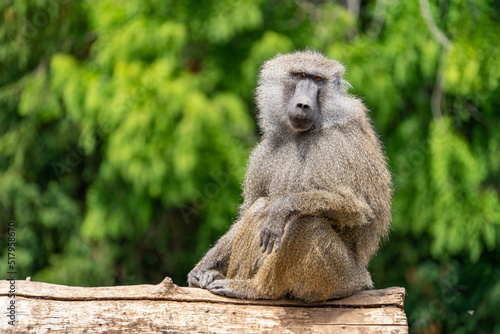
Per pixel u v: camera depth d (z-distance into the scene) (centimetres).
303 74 830
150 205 1532
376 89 1393
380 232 799
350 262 760
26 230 1602
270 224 724
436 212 1440
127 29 1416
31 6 1559
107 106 1370
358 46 1417
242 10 1430
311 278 733
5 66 1689
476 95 1472
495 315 1492
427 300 1587
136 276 1692
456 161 1445
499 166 1555
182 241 1734
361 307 743
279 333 722
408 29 1443
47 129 1655
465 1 1495
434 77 1528
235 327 721
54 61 1430
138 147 1366
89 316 701
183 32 1404
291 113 795
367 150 789
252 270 773
